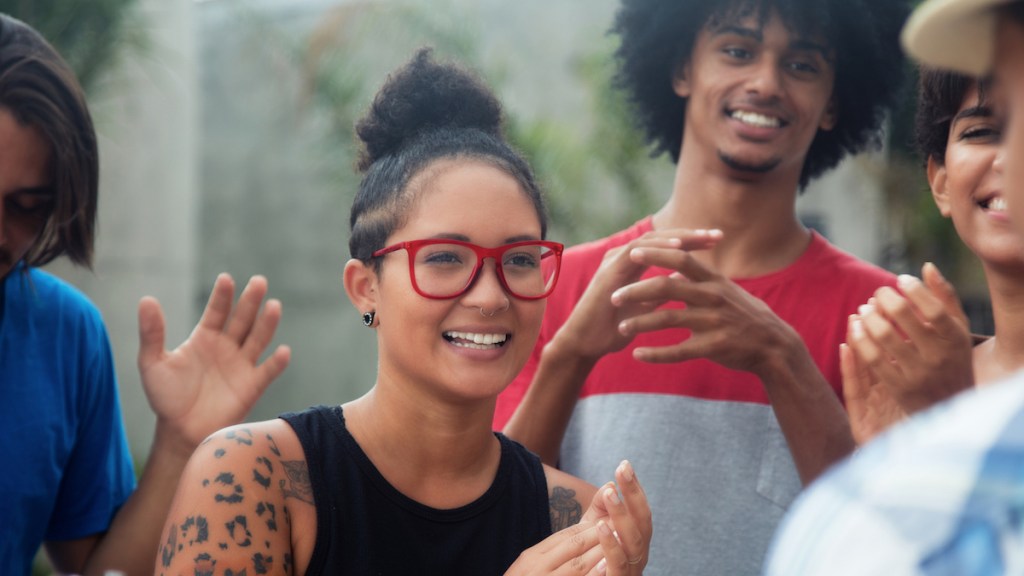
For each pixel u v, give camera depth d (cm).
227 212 841
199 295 844
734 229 255
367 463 173
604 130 620
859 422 198
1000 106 81
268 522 163
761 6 245
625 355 251
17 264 217
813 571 76
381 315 179
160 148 649
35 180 202
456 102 192
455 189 175
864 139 289
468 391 173
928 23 86
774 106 245
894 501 74
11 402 218
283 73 802
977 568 69
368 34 698
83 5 529
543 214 190
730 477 238
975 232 206
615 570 157
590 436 249
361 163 195
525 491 186
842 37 265
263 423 174
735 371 244
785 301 251
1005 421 72
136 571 216
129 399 639
